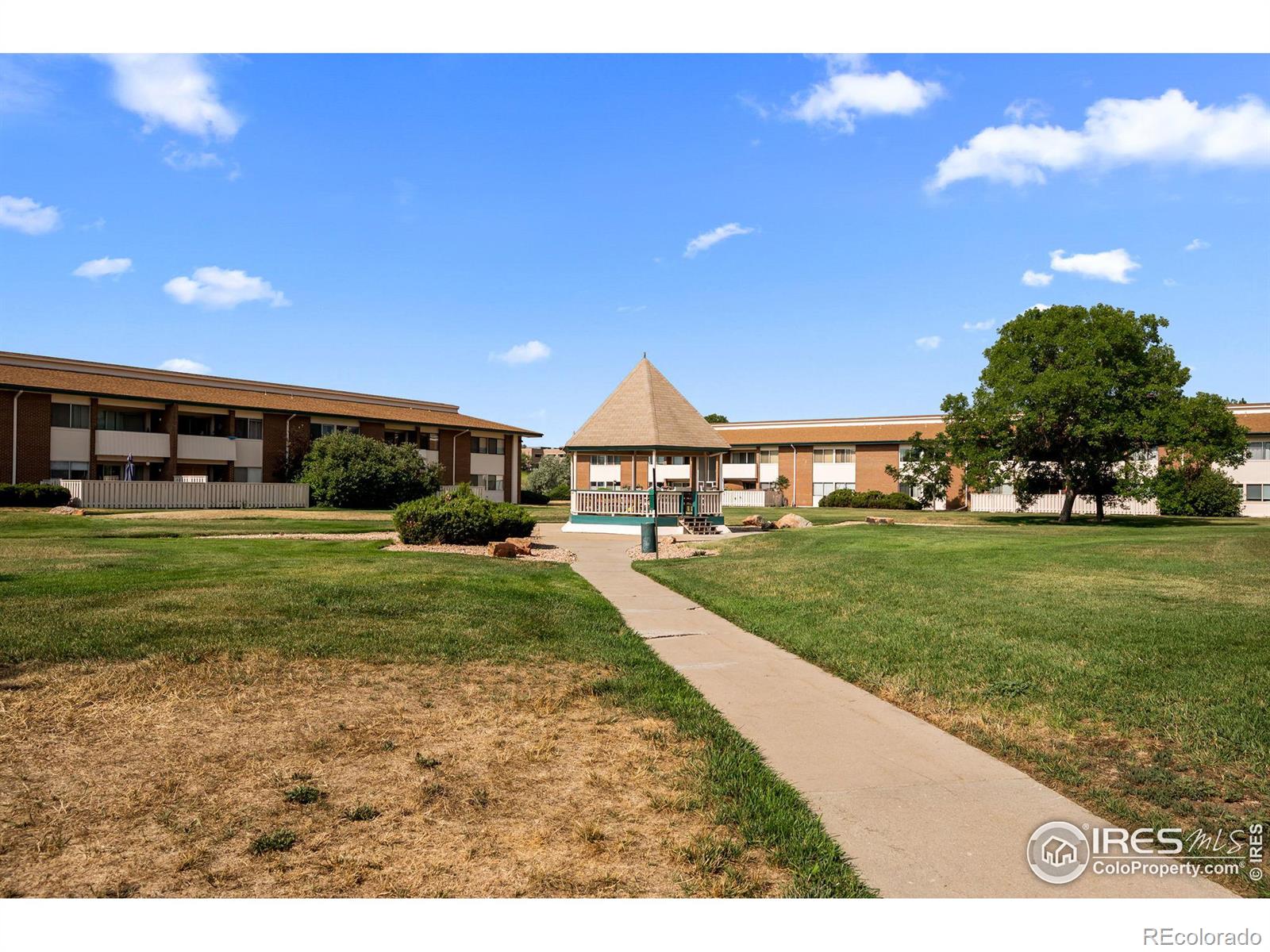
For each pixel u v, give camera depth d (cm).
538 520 3959
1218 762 577
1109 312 3694
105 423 4312
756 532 3142
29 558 1595
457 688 750
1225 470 5119
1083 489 3975
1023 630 983
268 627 929
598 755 598
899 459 6500
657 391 3083
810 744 648
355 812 486
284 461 4909
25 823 460
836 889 416
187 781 521
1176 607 1105
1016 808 527
